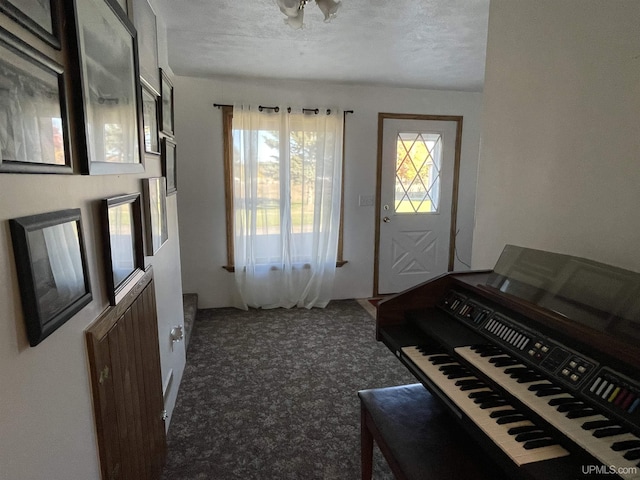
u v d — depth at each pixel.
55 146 0.76
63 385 0.80
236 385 2.33
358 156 3.68
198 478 1.60
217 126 3.34
